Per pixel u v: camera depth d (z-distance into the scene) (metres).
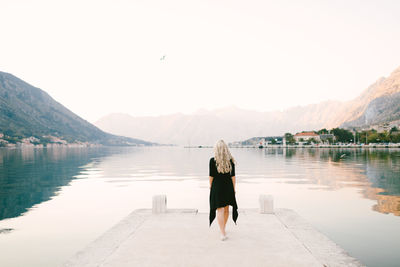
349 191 16.22
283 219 7.37
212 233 6.21
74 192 17.08
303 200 13.70
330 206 12.36
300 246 5.35
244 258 4.73
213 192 5.87
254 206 12.73
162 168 37.09
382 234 8.60
